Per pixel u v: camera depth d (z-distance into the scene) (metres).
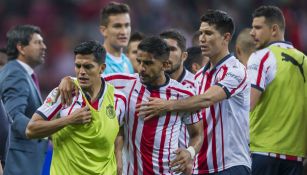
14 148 26.80
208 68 24.14
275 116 26.19
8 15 65.75
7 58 28.84
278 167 26.52
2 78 26.94
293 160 26.47
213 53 23.58
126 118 22.20
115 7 29.75
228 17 23.55
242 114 23.84
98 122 21.30
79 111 20.97
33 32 28.02
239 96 23.59
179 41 25.09
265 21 26.59
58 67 61.75
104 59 21.66
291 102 26.19
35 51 28.02
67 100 21.09
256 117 26.39
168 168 22.14
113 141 21.72
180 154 21.77
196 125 22.45
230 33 23.66
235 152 23.77
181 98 22.14
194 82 24.50
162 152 22.05
